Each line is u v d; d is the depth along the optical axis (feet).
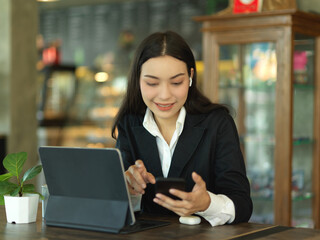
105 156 4.93
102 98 27.37
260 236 4.88
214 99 12.48
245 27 11.85
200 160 6.05
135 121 6.45
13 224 5.47
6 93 16.26
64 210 5.32
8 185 5.53
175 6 25.26
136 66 5.83
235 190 5.77
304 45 11.71
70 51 28.40
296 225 11.72
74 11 28.14
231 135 6.07
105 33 27.48
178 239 4.74
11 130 16.28
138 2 26.35
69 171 5.24
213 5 24.18
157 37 5.65
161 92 5.57
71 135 27.04
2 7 16.24
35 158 16.97
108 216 5.04
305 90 11.78
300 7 12.84
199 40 24.63
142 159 6.28
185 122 6.14
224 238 4.79
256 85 11.96
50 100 26.99
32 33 16.85
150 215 5.95
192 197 5.02
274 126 11.69
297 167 11.75
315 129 11.96
